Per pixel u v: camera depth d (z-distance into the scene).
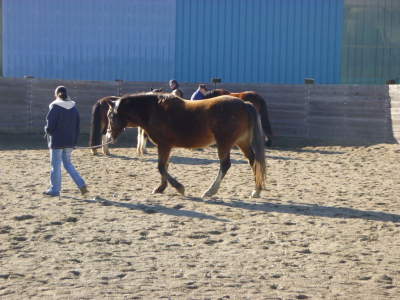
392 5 24.48
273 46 24.62
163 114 10.25
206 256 6.75
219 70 24.88
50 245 7.07
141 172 13.11
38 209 8.96
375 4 24.47
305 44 24.59
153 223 8.25
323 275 6.16
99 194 10.32
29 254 6.67
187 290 5.61
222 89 20.03
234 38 24.70
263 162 10.00
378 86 19.70
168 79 25.05
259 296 5.49
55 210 8.92
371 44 24.64
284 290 5.68
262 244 7.31
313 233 7.92
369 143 19.72
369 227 8.31
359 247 7.27
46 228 7.87
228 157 10.07
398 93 19.09
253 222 8.45
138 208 9.21
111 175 12.57
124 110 10.52
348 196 10.69
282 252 6.97
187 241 7.38
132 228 7.94
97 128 15.49
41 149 17.56
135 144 19.84
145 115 10.41
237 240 7.46
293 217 8.84
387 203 10.06
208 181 12.10
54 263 6.36
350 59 24.69
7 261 6.41
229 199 10.14
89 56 25.17
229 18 24.64
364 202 10.13
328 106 20.97
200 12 24.70
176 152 17.33
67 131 9.85
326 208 9.54
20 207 9.07
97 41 25.11
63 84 21.42
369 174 13.51
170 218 8.57
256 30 24.61
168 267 6.32
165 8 24.77
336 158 16.61
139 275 6.02
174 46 24.88
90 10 24.98
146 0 24.81
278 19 24.52
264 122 18.84
